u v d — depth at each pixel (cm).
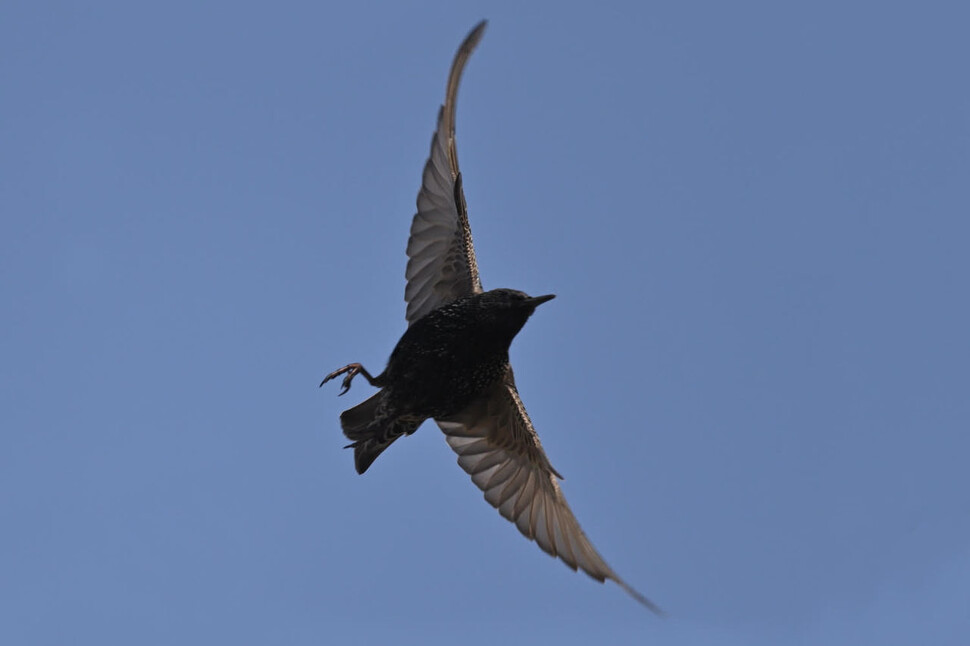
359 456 1525
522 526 1506
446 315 1474
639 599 1315
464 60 1516
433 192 1525
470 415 1535
